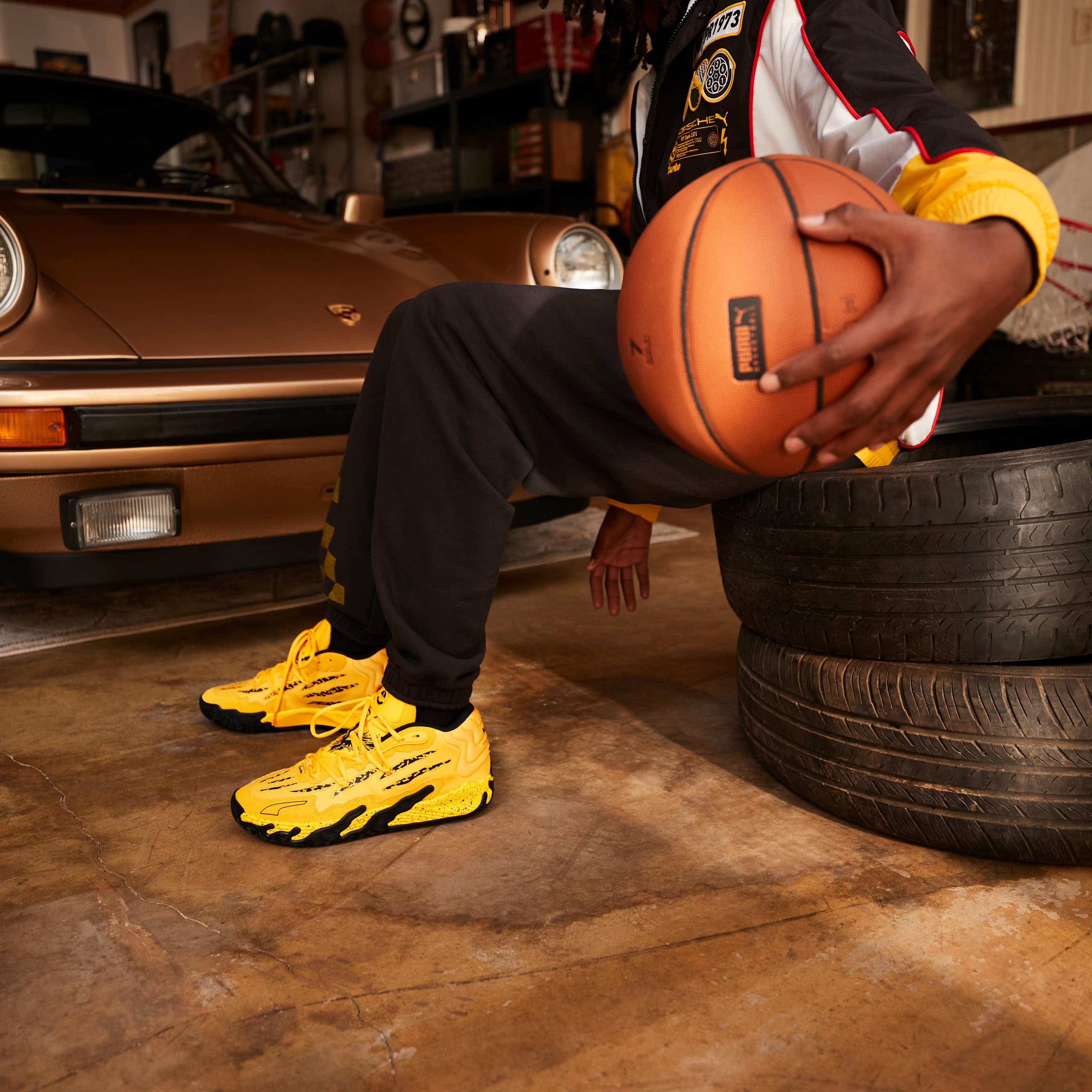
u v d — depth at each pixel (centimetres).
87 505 146
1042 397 158
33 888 100
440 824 113
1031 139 374
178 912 95
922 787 101
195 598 204
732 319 74
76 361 145
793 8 94
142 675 162
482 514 104
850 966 85
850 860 103
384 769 109
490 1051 76
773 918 92
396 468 105
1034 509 96
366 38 702
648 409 85
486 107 584
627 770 126
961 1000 81
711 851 105
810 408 74
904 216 68
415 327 103
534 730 139
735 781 122
